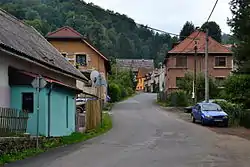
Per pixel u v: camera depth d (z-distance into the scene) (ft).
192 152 50.06
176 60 203.82
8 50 54.13
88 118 88.43
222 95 145.48
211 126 98.73
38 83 53.26
